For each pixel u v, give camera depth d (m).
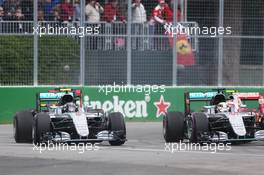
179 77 87.19
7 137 70.75
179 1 86.75
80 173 45.19
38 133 59.44
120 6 86.00
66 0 85.12
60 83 85.44
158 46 86.75
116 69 86.25
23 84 84.69
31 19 84.62
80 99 64.75
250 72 88.31
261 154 55.19
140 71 86.50
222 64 87.81
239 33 88.00
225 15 87.69
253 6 88.06
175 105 86.50
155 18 86.44
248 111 63.44
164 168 47.16
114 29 86.00
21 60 84.50
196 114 60.81
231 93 64.81
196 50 87.31
